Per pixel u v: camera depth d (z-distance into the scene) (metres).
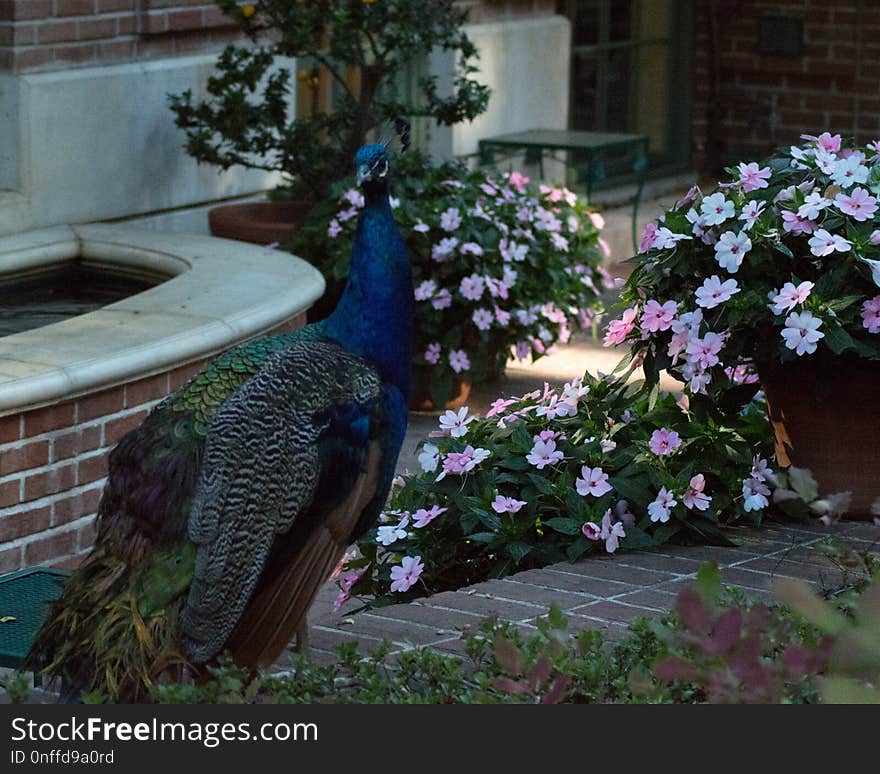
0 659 4.38
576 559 5.57
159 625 3.97
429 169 10.28
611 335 6.05
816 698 3.69
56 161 9.55
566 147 12.67
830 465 6.00
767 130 17.39
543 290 9.86
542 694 3.76
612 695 3.88
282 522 4.03
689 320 5.76
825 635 3.52
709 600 3.66
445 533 5.80
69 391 6.01
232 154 10.20
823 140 6.05
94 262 8.91
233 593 3.95
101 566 4.12
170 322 6.83
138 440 4.20
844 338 5.57
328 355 4.29
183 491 4.08
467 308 9.38
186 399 4.25
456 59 13.24
